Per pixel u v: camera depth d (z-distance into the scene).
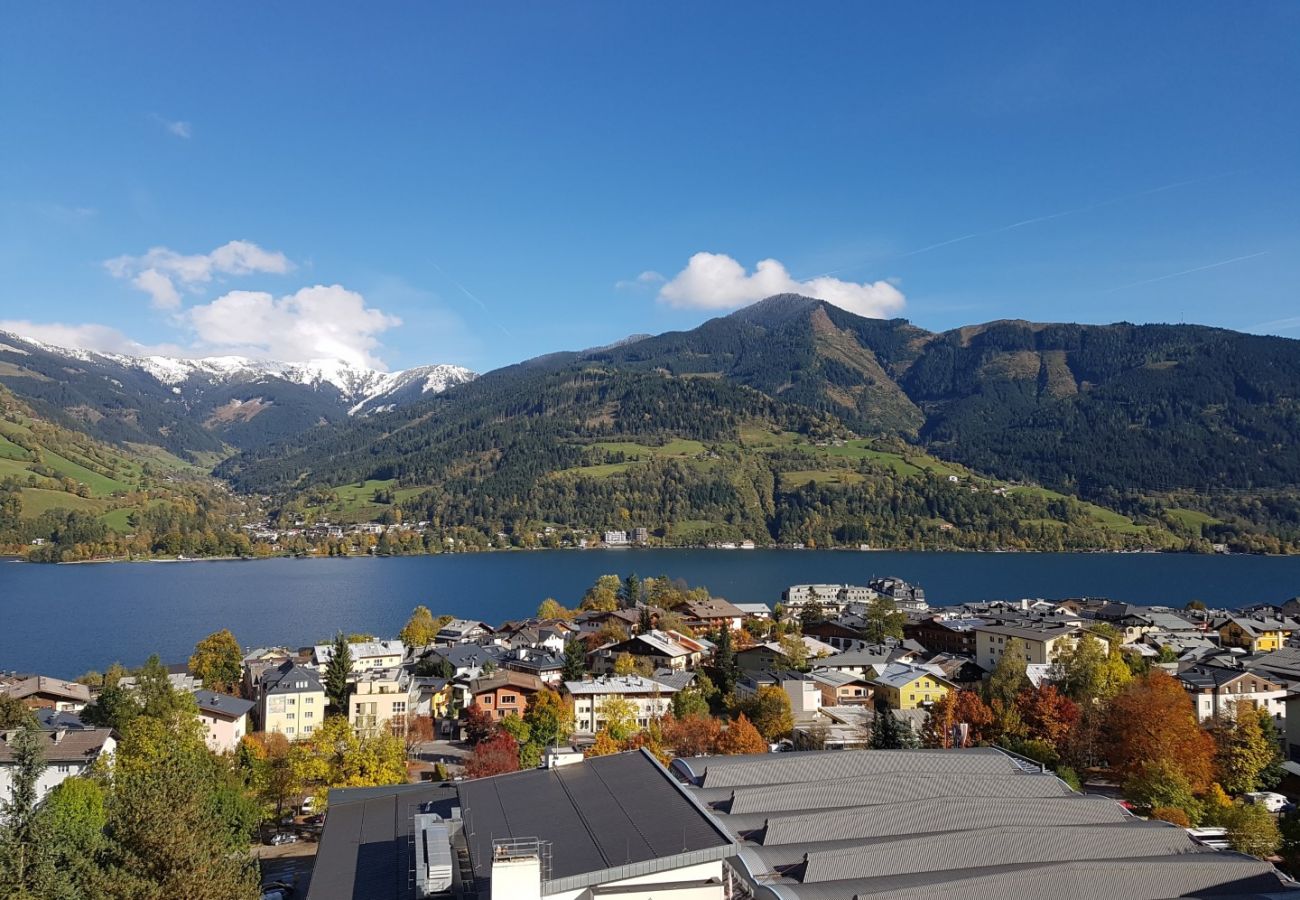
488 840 52.03
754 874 52.19
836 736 127.88
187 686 162.62
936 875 52.72
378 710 146.25
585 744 136.88
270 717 147.00
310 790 112.06
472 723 144.62
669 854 48.12
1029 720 119.31
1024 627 184.12
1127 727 108.75
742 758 69.75
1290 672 144.00
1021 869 52.84
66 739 104.69
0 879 48.47
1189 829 79.81
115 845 55.41
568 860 48.25
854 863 52.59
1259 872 54.75
